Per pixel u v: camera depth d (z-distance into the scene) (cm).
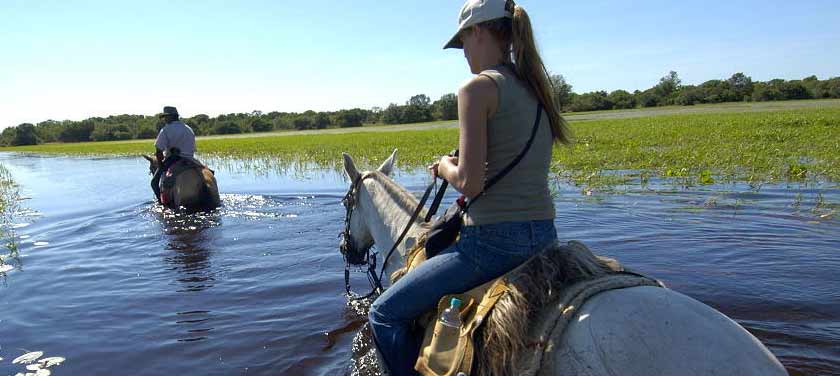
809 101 7106
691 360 218
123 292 670
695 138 2197
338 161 1994
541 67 268
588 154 1723
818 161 1349
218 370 475
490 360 257
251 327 557
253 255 802
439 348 274
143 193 1471
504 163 259
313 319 570
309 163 2061
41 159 3559
